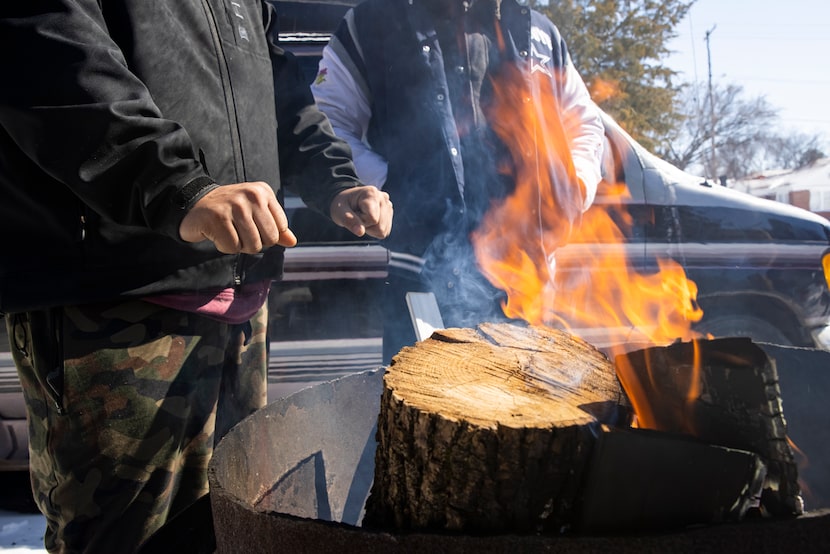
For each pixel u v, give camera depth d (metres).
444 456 0.92
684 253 2.90
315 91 2.25
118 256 1.26
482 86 2.13
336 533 0.85
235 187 1.07
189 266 1.35
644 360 1.08
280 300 2.58
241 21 1.50
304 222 2.58
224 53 1.43
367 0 2.19
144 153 1.07
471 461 0.91
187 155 1.13
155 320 1.34
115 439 1.29
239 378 1.62
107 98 1.09
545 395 1.05
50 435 1.29
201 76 1.37
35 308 1.24
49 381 1.24
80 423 1.27
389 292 2.21
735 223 2.98
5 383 2.48
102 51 1.11
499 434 0.90
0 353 2.47
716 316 2.99
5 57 1.08
